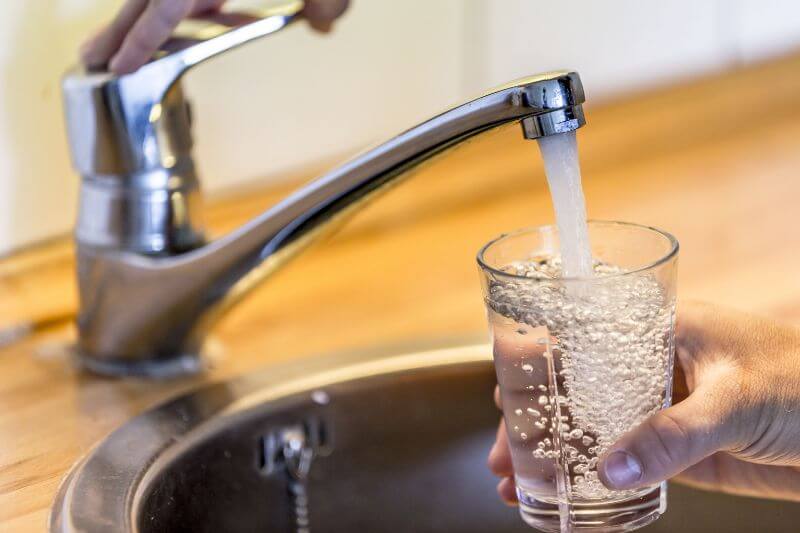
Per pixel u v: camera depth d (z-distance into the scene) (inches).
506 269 28.5
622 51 49.4
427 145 28.9
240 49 39.4
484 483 34.1
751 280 37.0
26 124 36.4
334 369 33.5
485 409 33.9
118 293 32.5
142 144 31.6
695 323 30.2
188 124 32.4
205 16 32.5
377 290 37.6
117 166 31.7
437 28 43.1
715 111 50.0
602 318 26.8
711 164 44.8
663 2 50.3
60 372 33.8
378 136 42.7
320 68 41.0
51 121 36.8
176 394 32.7
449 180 43.0
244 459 32.3
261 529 32.6
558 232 28.4
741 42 54.4
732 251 38.7
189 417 31.7
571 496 27.8
